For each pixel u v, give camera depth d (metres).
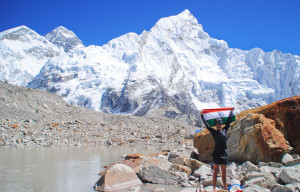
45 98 45.50
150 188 9.25
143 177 10.37
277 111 12.84
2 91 40.03
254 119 12.11
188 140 33.78
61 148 22.81
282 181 8.70
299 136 12.34
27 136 26.69
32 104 40.66
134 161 12.57
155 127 48.09
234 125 12.74
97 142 29.72
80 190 8.84
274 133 11.77
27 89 45.44
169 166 11.86
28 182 9.63
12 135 26.11
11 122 30.52
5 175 10.71
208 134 13.66
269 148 11.30
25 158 15.73
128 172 9.94
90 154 19.28
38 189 8.70
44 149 21.33
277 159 11.26
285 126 12.65
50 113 40.56
